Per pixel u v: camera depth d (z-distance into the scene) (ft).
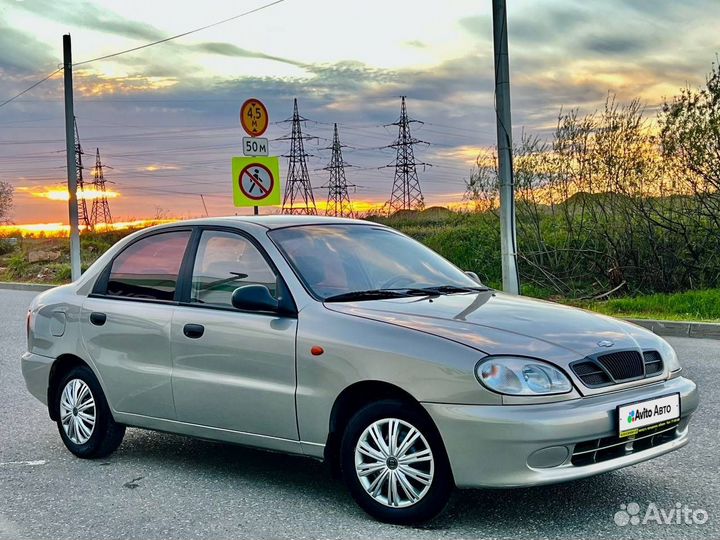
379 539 13.67
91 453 19.66
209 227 18.47
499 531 13.85
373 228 19.40
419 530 14.05
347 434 14.89
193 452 20.20
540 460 13.16
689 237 50.93
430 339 14.12
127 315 18.75
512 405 13.26
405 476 14.26
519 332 14.33
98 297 19.81
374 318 15.05
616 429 13.66
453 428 13.48
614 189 52.39
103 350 19.21
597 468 13.57
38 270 97.30
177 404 17.60
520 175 55.72
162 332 17.89
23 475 18.54
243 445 16.74
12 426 23.44
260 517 15.12
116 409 19.03
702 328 36.83
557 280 55.21
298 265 16.70
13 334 43.98
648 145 50.98
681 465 17.48
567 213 55.06
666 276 51.70
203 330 17.07
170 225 19.35
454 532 13.88
